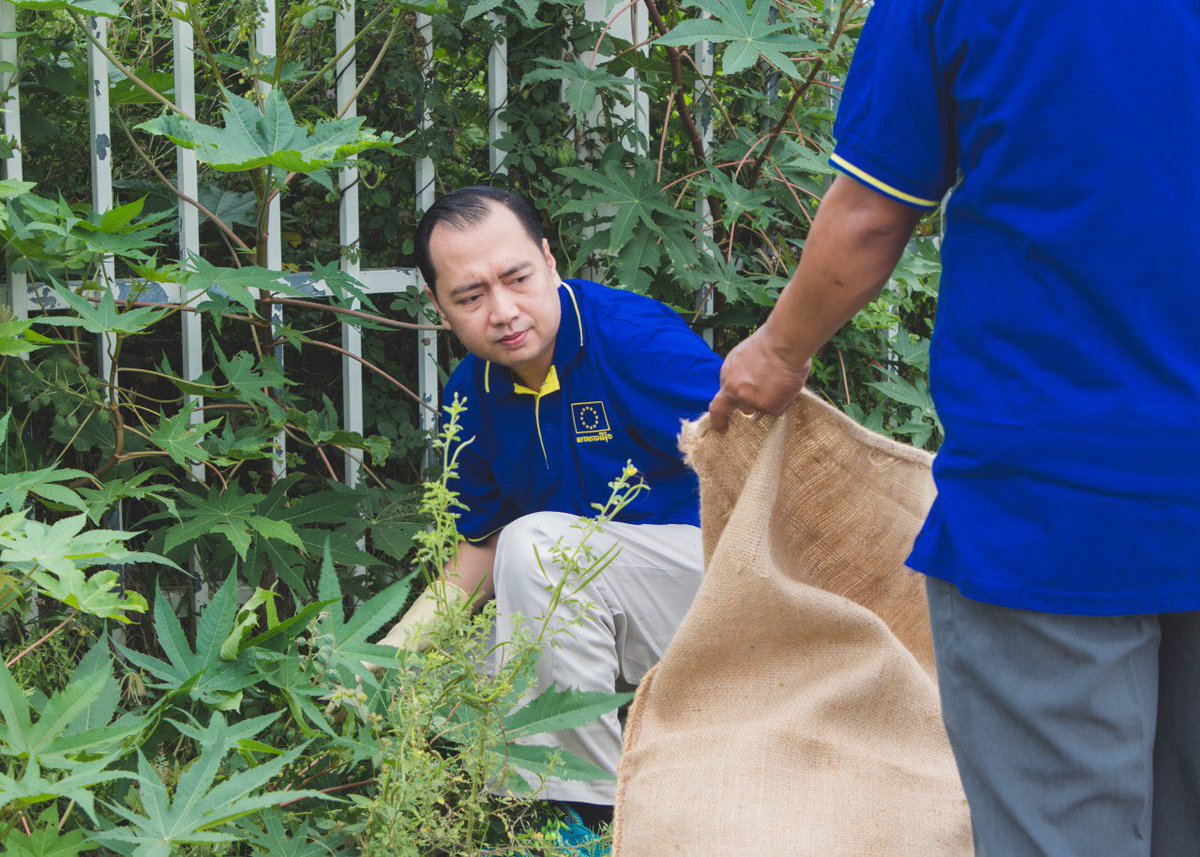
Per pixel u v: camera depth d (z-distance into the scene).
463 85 3.41
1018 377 1.45
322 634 2.20
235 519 2.68
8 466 2.71
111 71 2.94
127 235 2.55
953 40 1.46
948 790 1.92
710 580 1.96
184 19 2.72
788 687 2.00
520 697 2.14
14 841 1.69
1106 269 1.39
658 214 3.27
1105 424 1.40
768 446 1.97
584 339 2.52
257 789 2.08
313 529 2.88
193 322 2.94
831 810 1.88
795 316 1.72
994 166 1.45
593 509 2.59
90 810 1.60
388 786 1.99
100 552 1.93
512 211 2.41
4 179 2.80
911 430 3.50
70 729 1.97
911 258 3.42
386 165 3.28
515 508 2.72
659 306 2.64
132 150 3.18
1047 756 1.49
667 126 3.45
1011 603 1.46
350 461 3.14
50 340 2.48
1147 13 1.38
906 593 2.11
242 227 3.32
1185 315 1.39
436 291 2.43
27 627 2.59
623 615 2.51
